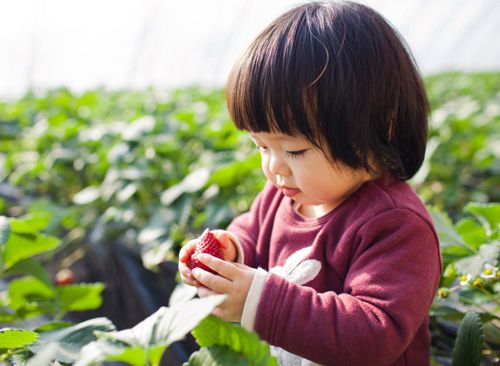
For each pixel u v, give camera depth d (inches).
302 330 46.4
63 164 135.4
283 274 55.3
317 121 48.3
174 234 100.2
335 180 51.6
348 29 50.0
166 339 35.9
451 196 148.4
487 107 231.3
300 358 53.4
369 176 54.2
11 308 76.0
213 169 105.9
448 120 174.4
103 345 36.9
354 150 49.3
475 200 150.9
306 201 54.6
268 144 51.9
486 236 73.4
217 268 47.1
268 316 46.5
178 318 36.8
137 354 36.2
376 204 52.1
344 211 54.4
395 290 48.0
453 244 68.5
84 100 213.5
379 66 49.8
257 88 49.3
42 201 127.0
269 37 51.1
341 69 48.3
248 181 110.8
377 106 49.6
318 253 54.7
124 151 122.6
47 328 56.7
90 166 137.9
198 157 135.0
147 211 115.9
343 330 46.2
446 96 290.5
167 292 100.1
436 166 156.5
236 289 46.8
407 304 47.6
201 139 141.1
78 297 72.3
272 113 48.9
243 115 51.3
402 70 51.9
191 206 106.4
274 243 59.9
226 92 53.7
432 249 51.6
